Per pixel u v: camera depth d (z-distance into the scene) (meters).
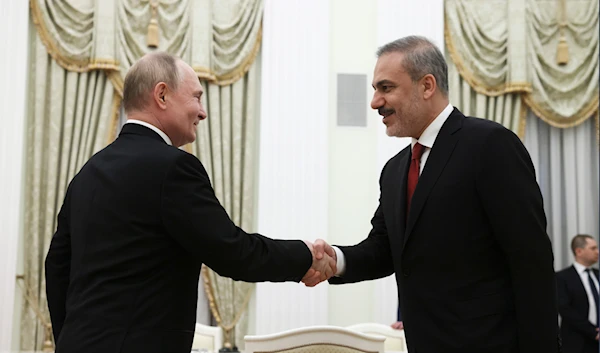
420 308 2.41
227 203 6.88
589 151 7.48
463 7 7.30
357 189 7.16
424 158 2.53
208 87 6.95
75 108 6.78
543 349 2.23
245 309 6.82
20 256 6.60
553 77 7.32
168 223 2.15
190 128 2.42
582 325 6.41
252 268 2.25
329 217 7.10
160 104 2.35
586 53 7.36
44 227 6.63
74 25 6.79
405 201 2.54
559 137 7.49
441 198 2.39
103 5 6.79
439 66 2.51
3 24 6.59
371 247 2.85
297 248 2.46
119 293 2.10
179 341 2.15
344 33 7.32
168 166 2.18
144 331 2.08
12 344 6.47
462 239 2.35
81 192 2.28
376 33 7.34
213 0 7.05
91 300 2.10
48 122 6.73
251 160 7.00
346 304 6.97
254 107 7.08
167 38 6.91
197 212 2.16
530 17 7.30
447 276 2.37
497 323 2.30
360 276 2.83
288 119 7.03
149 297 2.11
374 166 7.20
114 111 6.83
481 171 2.35
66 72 6.79
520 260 2.27
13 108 6.56
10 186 6.49
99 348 2.04
